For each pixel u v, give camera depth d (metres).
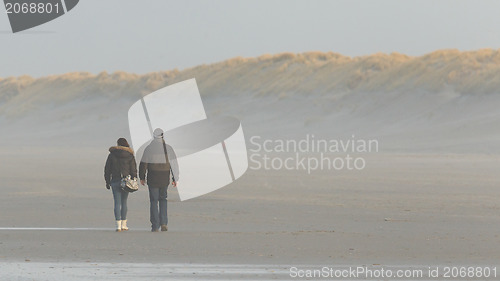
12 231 61.75
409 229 63.69
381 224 67.25
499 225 66.75
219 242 55.41
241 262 46.94
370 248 52.78
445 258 48.91
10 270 43.78
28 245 53.81
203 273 42.97
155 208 61.75
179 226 65.94
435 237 58.41
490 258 48.97
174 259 47.91
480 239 57.34
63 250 51.50
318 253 50.62
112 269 44.16
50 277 41.53
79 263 46.19
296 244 54.41
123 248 52.56
